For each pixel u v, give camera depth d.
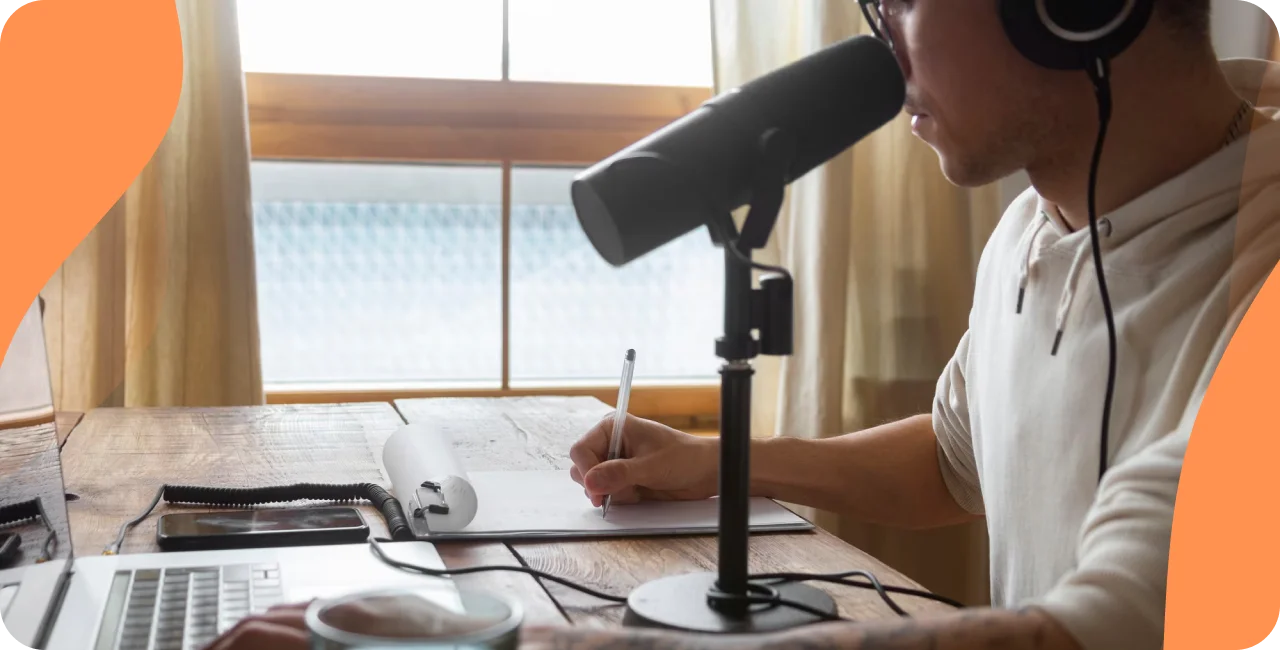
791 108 0.67
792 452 1.05
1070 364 0.84
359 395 2.02
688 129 0.65
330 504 0.93
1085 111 0.81
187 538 0.78
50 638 0.59
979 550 1.94
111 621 0.62
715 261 2.21
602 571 0.76
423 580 0.71
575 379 2.17
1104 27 0.74
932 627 0.55
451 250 2.08
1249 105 0.83
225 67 1.65
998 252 1.03
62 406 1.63
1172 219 0.79
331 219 2.02
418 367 2.10
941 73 0.82
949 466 1.08
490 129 2.00
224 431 1.26
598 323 2.17
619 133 2.06
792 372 1.85
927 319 1.90
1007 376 0.93
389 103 1.95
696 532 0.86
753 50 1.86
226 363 1.66
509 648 0.43
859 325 1.91
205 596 0.66
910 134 1.88
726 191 0.65
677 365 2.22
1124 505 0.60
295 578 0.70
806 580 0.75
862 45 0.71
